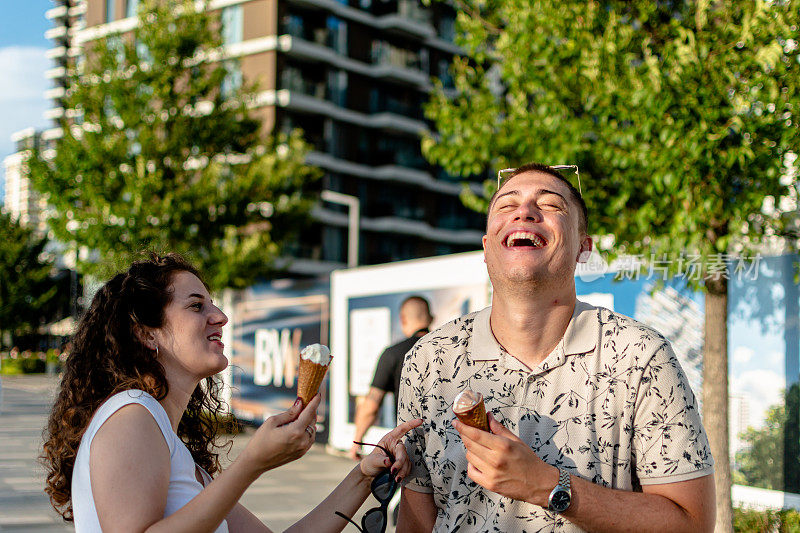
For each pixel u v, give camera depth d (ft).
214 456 8.75
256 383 55.67
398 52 158.30
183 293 7.06
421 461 7.57
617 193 21.72
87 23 139.54
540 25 20.22
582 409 6.78
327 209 145.79
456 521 7.01
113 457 6.02
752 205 17.90
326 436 47.52
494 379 7.11
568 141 20.80
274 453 6.05
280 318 54.03
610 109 19.07
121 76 59.57
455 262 38.83
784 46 17.47
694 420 6.61
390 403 41.14
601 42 18.80
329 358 6.54
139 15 61.87
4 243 154.10
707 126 17.08
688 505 6.42
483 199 24.47
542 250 6.79
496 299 7.14
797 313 23.15
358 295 45.16
